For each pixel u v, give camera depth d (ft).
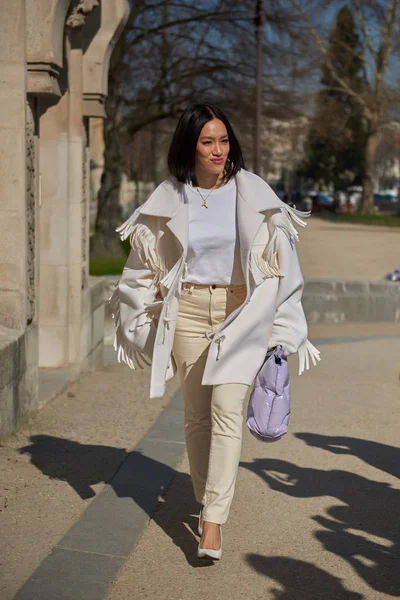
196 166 12.51
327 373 29.78
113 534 13.38
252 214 12.18
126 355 13.64
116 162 69.21
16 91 19.16
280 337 12.57
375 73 160.97
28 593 11.15
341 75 161.38
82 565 12.15
